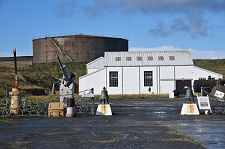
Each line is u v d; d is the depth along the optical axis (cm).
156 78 5028
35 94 4400
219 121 1439
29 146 883
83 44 9144
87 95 1888
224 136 1020
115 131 1143
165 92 5019
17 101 1867
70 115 1720
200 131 1128
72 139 984
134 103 2952
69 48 9188
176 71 5031
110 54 5262
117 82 5012
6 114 1800
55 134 1083
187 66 5031
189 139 966
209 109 1997
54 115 1745
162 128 1212
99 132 1121
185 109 1784
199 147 849
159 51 5391
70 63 8969
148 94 4822
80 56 9144
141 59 5153
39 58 9562
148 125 1308
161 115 1755
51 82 6384
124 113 1905
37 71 7994
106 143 913
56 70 8369
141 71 5025
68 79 2298
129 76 5019
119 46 9569
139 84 5016
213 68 8375
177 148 839
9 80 4928
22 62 10225
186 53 5306
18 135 1066
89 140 964
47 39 9362
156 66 5031
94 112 1972
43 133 1107
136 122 1421
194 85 4669
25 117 1709
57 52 9250
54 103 1767
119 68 5009
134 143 910
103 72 4997
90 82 4981
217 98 2253
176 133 1084
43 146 881
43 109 2223
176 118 1584
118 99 3866
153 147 853
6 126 1302
